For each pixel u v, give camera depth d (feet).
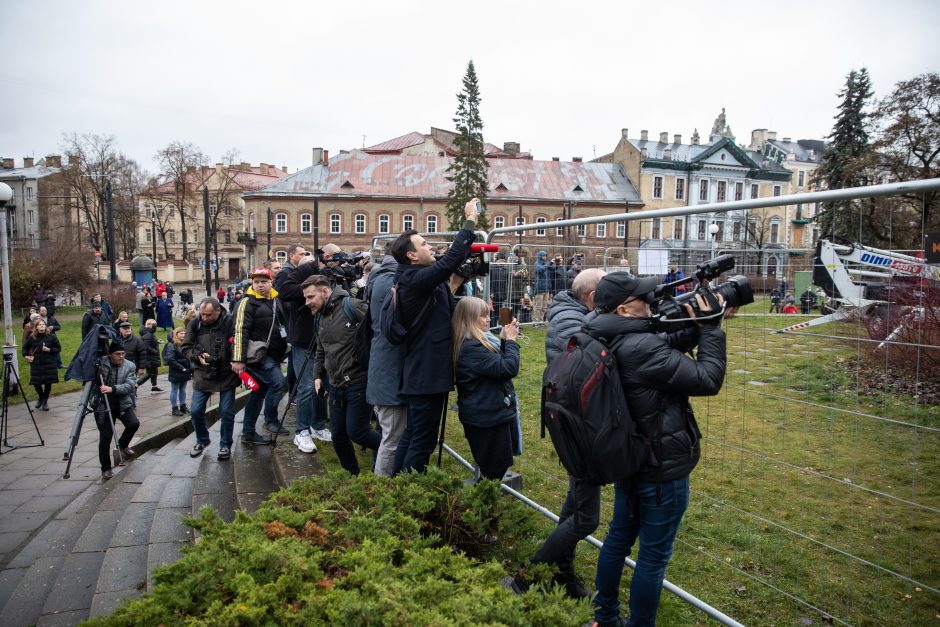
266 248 183.21
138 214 211.61
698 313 8.16
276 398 20.21
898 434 8.54
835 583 10.99
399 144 232.32
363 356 14.70
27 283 103.76
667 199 194.39
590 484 8.63
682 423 8.47
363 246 184.96
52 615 11.03
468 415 12.03
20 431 29.48
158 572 7.13
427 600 6.58
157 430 26.76
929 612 10.10
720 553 12.07
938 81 87.61
